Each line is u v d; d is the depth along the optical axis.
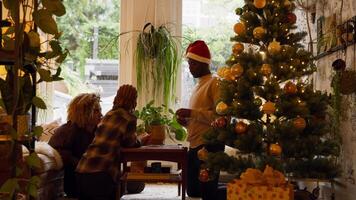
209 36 6.52
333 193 3.88
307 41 4.78
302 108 3.38
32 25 1.86
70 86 6.52
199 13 6.52
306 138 3.42
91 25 6.59
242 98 3.51
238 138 3.46
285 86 3.45
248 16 3.63
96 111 4.77
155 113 5.08
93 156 3.96
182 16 6.45
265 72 3.42
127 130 4.05
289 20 3.60
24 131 1.73
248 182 3.06
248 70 3.48
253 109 3.48
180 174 4.24
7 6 1.65
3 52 1.82
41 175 4.02
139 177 4.10
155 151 4.07
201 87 4.45
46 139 5.70
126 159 4.07
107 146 3.96
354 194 3.52
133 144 4.12
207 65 4.52
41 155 4.16
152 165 4.31
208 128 4.09
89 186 3.95
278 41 3.61
